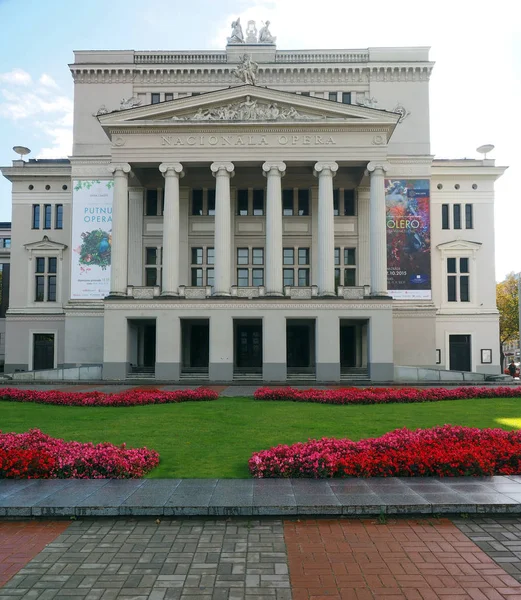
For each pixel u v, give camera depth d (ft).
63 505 29.50
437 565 23.40
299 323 144.36
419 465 35.29
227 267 130.41
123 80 158.51
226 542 25.96
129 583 21.88
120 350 128.47
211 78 157.38
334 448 38.60
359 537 26.53
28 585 21.74
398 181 147.74
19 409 73.26
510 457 37.11
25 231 161.48
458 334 157.89
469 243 158.61
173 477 35.83
